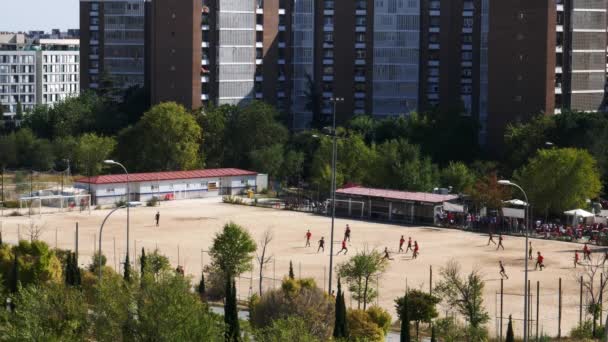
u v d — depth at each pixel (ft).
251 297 424.87
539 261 536.83
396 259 561.02
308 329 331.36
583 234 635.66
